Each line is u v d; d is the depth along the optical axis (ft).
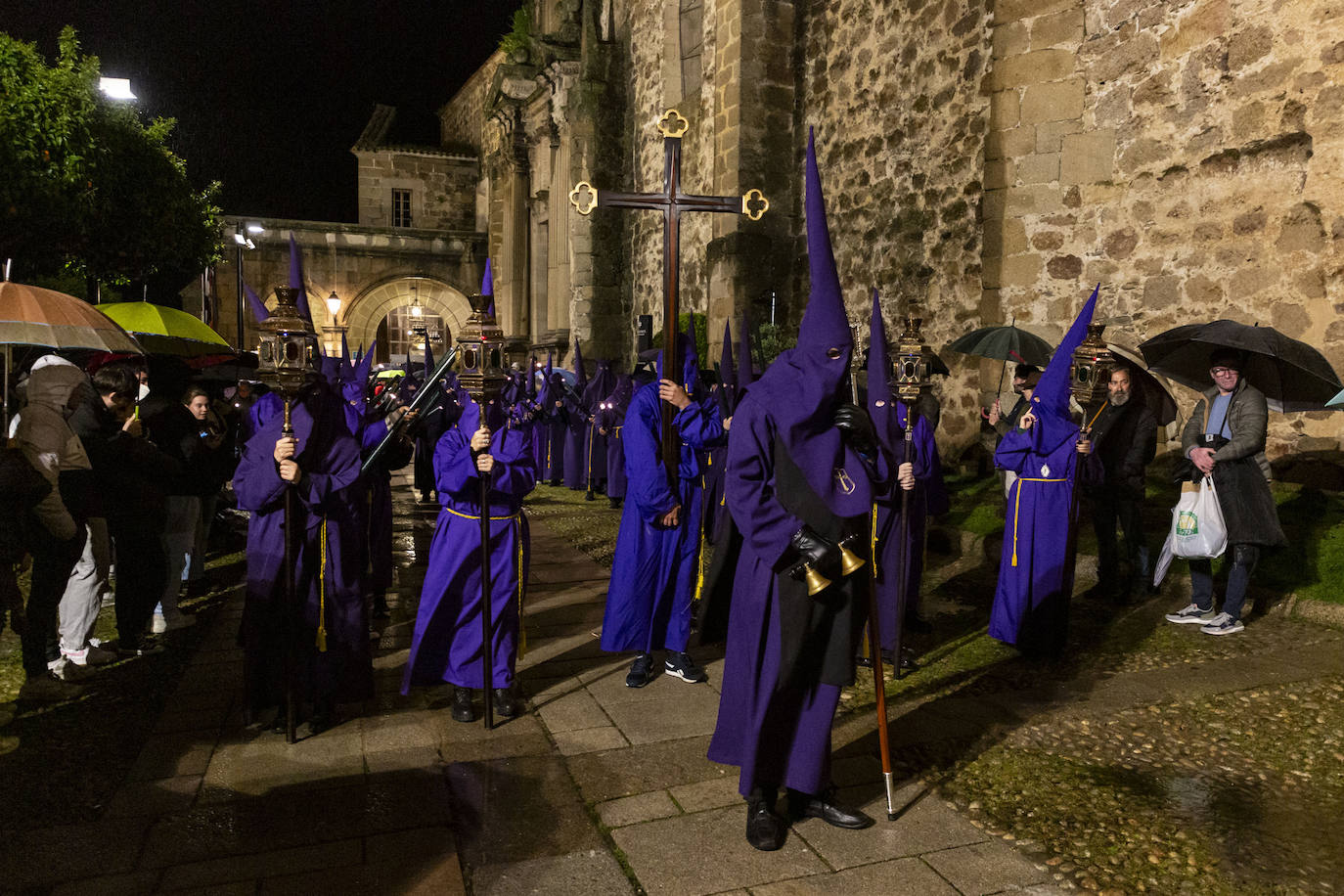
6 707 13.53
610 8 60.70
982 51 30.58
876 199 36.09
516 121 74.74
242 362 24.04
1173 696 13.58
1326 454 20.43
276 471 11.68
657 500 13.91
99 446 15.20
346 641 12.39
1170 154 23.08
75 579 14.97
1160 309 23.39
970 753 11.68
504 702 13.16
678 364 15.12
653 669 15.38
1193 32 22.45
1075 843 9.33
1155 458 24.21
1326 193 20.06
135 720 13.05
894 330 35.14
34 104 28.04
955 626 18.12
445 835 9.45
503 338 11.91
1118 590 19.77
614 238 61.67
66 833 9.49
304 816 9.89
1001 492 26.22
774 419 9.14
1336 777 10.87
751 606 9.56
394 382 19.39
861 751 11.76
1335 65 19.86
